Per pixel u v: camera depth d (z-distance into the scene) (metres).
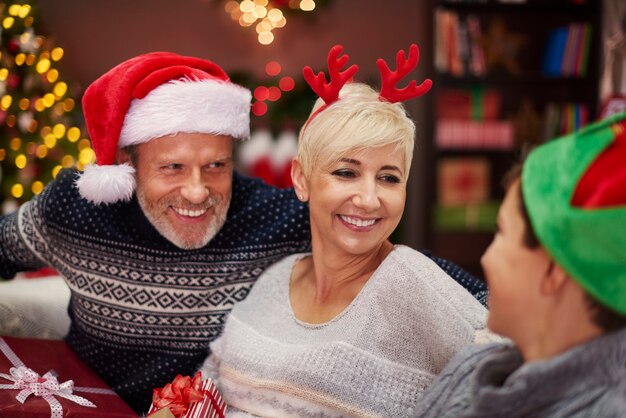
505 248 0.89
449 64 4.52
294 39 5.01
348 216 1.39
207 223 1.67
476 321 1.33
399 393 1.32
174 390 1.39
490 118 4.69
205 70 1.73
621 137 0.80
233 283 1.72
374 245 1.40
